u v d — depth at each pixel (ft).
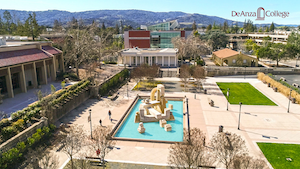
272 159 88.84
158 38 420.36
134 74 212.23
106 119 132.05
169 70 278.05
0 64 138.31
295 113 140.77
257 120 130.31
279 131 115.34
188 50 325.42
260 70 260.62
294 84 206.90
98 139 86.63
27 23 323.37
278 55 295.28
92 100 169.58
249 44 455.22
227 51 335.67
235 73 262.26
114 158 89.71
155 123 129.70
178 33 416.87
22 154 90.33
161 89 139.74
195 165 67.41
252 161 70.59
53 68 195.11
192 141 76.43
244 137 108.78
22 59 158.61
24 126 100.94
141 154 92.94
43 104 116.98
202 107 154.20
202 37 483.51
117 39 571.69
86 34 305.73
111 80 204.95
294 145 100.01
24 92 160.15
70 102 144.77
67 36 288.30
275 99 170.40
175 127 123.54
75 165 82.58
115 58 365.20
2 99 144.36
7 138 90.68
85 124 124.06
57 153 93.40
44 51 191.11
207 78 251.39
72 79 203.21
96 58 330.95
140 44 416.67
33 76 170.40
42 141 103.09
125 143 102.27
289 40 369.09
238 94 185.47
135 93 191.01
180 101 172.65
